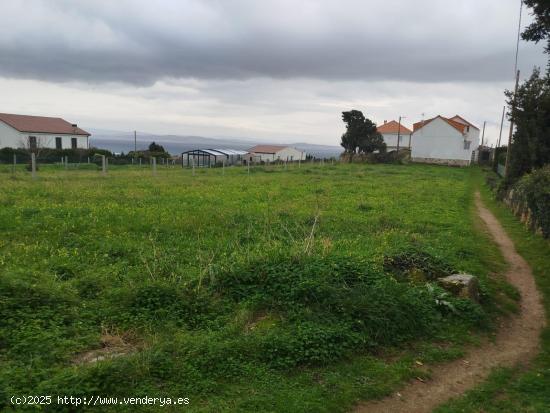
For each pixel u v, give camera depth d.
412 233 13.34
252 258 8.30
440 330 7.11
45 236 10.12
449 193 25.38
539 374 6.05
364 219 14.86
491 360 6.47
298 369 5.54
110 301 6.65
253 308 6.89
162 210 14.20
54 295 6.46
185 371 5.09
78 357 5.30
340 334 6.17
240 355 5.50
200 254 9.08
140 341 5.80
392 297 7.18
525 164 23.80
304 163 61.94
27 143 57.56
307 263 8.16
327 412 4.77
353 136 67.31
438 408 5.14
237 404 4.69
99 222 11.80
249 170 39.16
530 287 9.95
